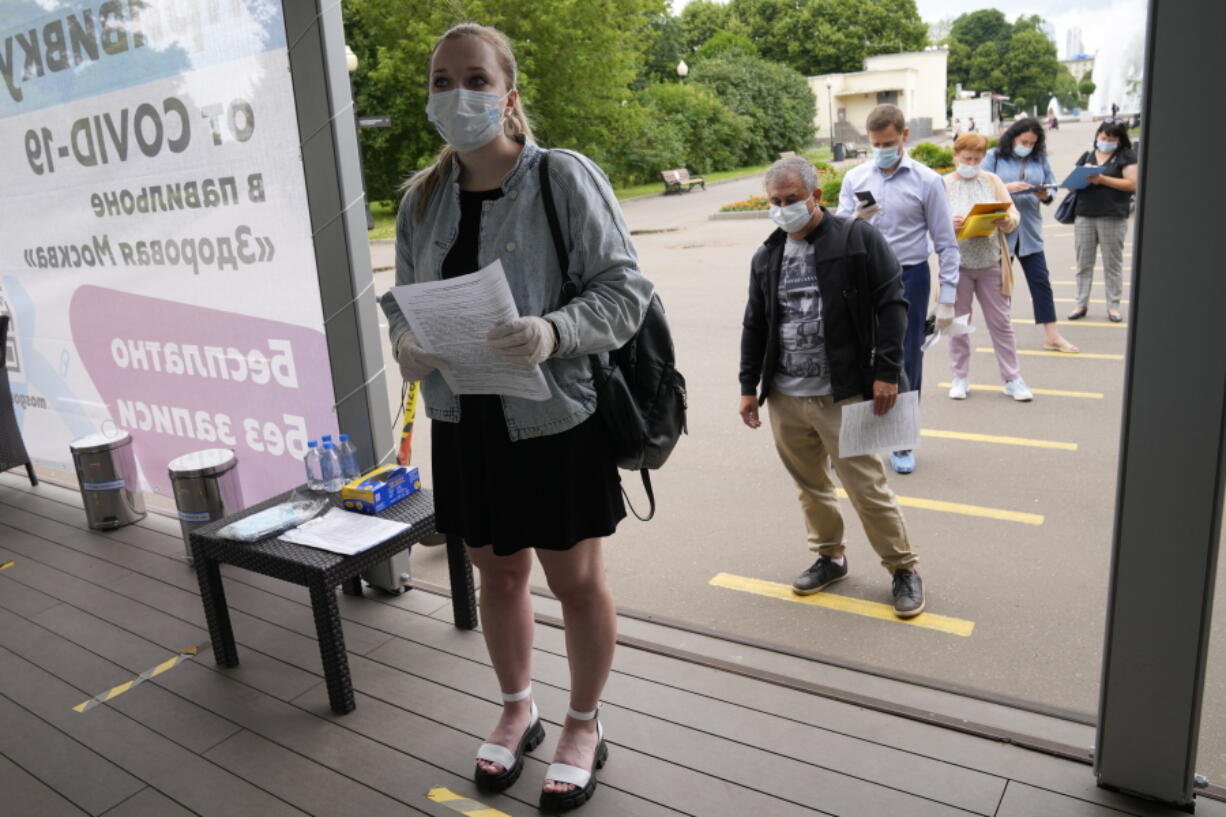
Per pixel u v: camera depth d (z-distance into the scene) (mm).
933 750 2219
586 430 1931
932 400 5547
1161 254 1659
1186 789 1922
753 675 2580
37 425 4707
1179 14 1539
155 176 3457
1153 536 1808
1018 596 3158
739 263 12258
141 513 4250
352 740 2436
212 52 3082
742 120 36125
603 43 26078
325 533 2689
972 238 5176
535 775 2234
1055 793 2037
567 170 1856
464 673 2736
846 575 3398
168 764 2385
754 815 2039
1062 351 6418
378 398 3133
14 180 4129
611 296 1839
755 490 4363
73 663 2955
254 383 3439
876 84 44781
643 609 3240
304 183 2994
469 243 1922
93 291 3967
